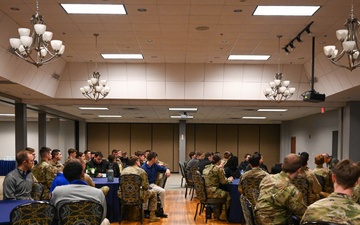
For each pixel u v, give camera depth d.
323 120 14.01
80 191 3.31
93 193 3.36
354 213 2.13
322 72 9.59
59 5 5.83
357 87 8.61
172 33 7.43
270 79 10.55
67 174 3.43
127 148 19.91
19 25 6.74
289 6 5.81
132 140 19.92
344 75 8.60
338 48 7.99
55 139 18.61
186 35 7.57
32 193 4.54
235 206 6.38
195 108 13.27
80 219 3.20
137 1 5.64
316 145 14.80
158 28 7.08
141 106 12.49
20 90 9.49
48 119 18.61
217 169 6.43
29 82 8.90
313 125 15.22
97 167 8.27
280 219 2.99
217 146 19.86
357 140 11.12
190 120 19.31
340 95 9.95
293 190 2.95
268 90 9.26
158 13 6.20
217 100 11.16
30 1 5.64
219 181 6.48
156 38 7.82
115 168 8.59
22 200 4.07
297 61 9.89
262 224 3.03
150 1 5.63
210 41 8.04
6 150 18.95
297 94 10.69
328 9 5.93
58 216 3.22
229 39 7.86
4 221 3.06
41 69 8.99
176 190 11.83
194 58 9.73
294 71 10.45
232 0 5.57
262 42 8.09
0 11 6.04
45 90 10.07
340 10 5.96
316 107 12.05
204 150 19.84
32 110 13.25
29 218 3.01
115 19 6.55
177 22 6.70
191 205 8.61
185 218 6.97
